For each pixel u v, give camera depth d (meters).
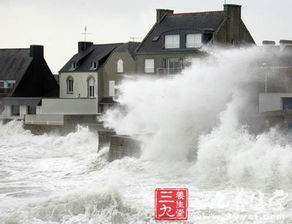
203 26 122.44
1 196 64.19
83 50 156.25
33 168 86.81
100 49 153.38
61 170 84.31
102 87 144.00
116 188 56.97
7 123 140.88
